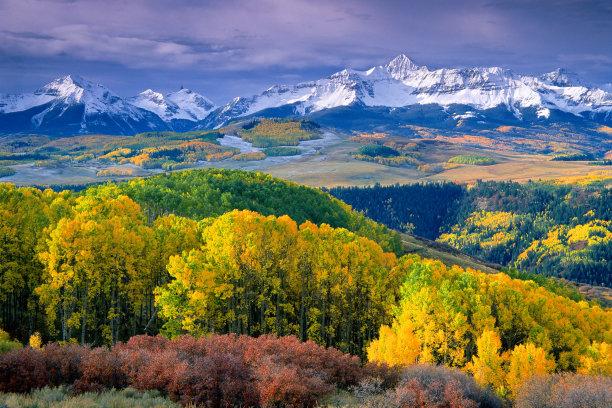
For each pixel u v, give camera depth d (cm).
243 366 3066
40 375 2739
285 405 2820
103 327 5734
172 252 6334
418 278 5794
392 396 3072
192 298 4944
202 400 2762
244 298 5831
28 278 6084
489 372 4512
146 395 2702
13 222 6172
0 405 2283
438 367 3734
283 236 6372
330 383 3434
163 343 3781
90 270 5394
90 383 2817
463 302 5697
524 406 3516
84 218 6334
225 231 5731
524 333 5738
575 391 3319
